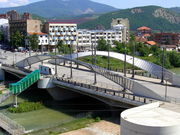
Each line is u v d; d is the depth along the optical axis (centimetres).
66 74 5934
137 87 3684
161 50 11962
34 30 12675
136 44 12094
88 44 13662
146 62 5634
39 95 5847
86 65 4650
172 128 2216
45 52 11625
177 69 9331
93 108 4716
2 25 15900
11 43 12750
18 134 3359
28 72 6147
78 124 3747
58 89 5344
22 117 4250
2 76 7600
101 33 14075
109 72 4166
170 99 3341
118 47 12044
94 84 4675
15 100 4856
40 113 4494
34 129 3591
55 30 12556
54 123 3881
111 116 4119
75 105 4981
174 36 15388
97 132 3353
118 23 16225
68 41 12862
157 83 4681
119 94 3784
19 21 13000
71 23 13025
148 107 2889
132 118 2473
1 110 4672
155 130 2194
